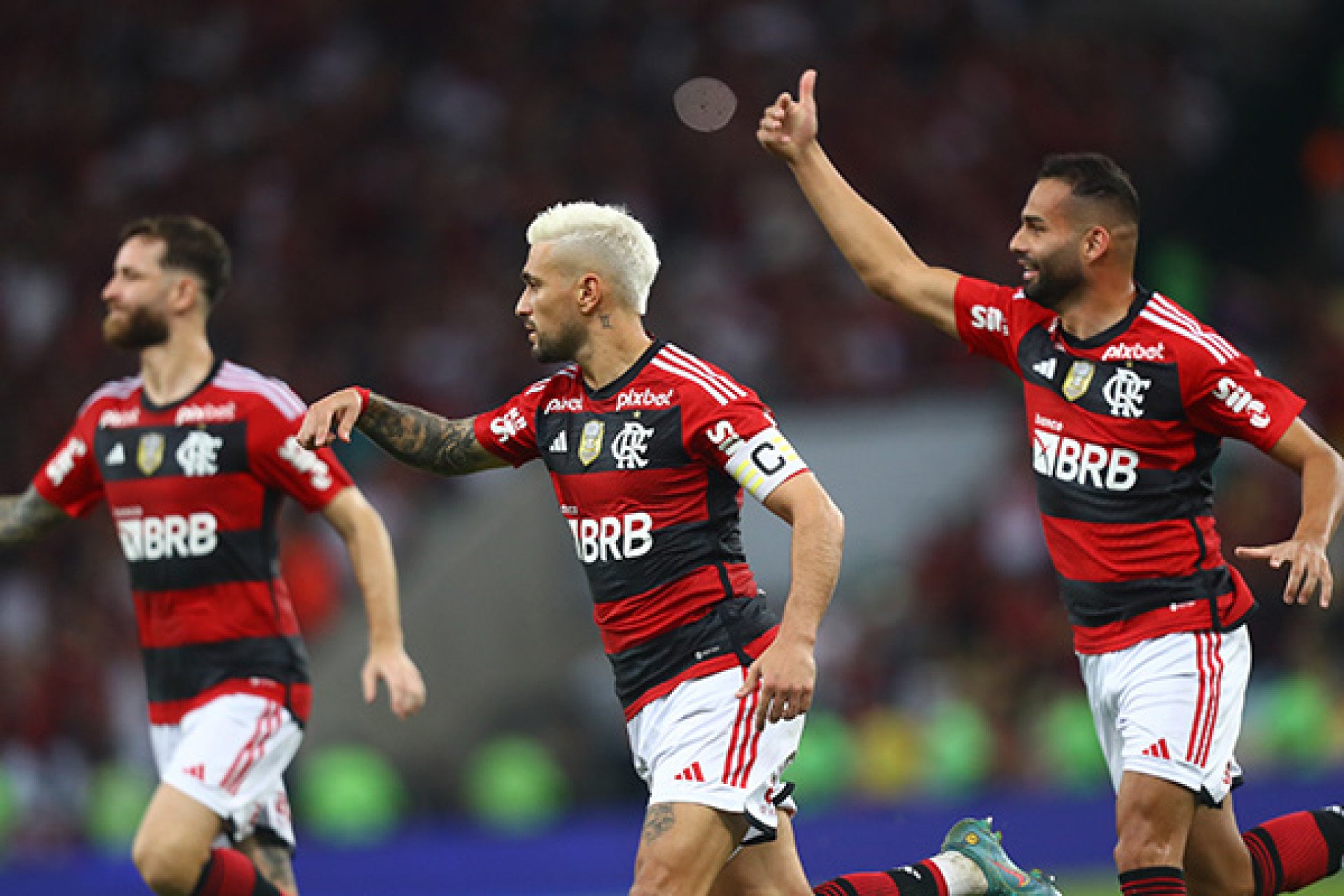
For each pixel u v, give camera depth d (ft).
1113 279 62.75
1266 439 61.11
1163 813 60.85
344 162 214.07
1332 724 162.20
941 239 220.43
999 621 171.22
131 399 71.82
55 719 152.97
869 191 221.25
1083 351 63.05
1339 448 199.72
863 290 205.67
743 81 228.22
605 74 228.02
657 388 57.06
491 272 203.82
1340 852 66.13
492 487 177.88
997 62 244.22
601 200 213.46
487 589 167.94
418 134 218.38
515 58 228.02
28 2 229.04
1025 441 181.98
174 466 69.77
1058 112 241.76
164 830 66.23
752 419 55.83
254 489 69.97
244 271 202.08
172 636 70.13
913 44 242.17
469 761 164.55
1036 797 144.46
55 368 192.54
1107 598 62.95
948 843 65.67
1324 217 249.96
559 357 58.49
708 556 57.00
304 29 228.02
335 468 70.95
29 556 168.04
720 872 57.00
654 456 56.65
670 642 57.00
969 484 179.52
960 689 164.66
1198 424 62.13
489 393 192.54
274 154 215.51
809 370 195.72
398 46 228.63
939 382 198.08
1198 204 247.91
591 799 161.58
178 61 227.81
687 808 55.67
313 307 199.11
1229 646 62.59
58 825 146.30
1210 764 61.52
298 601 163.53
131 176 215.10
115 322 70.90
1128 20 264.72
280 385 70.95
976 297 66.08
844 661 166.71
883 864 135.33
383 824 142.82
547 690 169.17
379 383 191.52
